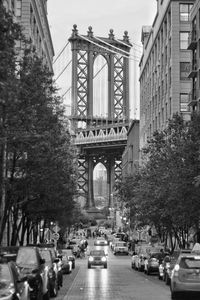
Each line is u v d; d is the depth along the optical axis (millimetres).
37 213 44312
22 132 25812
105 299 23938
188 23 82312
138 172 63156
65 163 39969
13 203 36594
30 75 27969
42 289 19844
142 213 51219
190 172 35094
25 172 32750
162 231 58094
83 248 91062
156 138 43500
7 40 17688
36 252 20703
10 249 25125
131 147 149375
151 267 44156
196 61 63469
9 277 14164
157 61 96750
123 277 42031
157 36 97375
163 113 88750
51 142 32312
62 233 90250
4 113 23703
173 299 23328
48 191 37125
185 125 40094
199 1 61656
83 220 191250
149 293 27203
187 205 36156
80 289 30125
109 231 191125
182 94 81125
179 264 22891
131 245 102125
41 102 28859
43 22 84188
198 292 22344
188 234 49094
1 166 27953
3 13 17312
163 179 38875
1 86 17953
